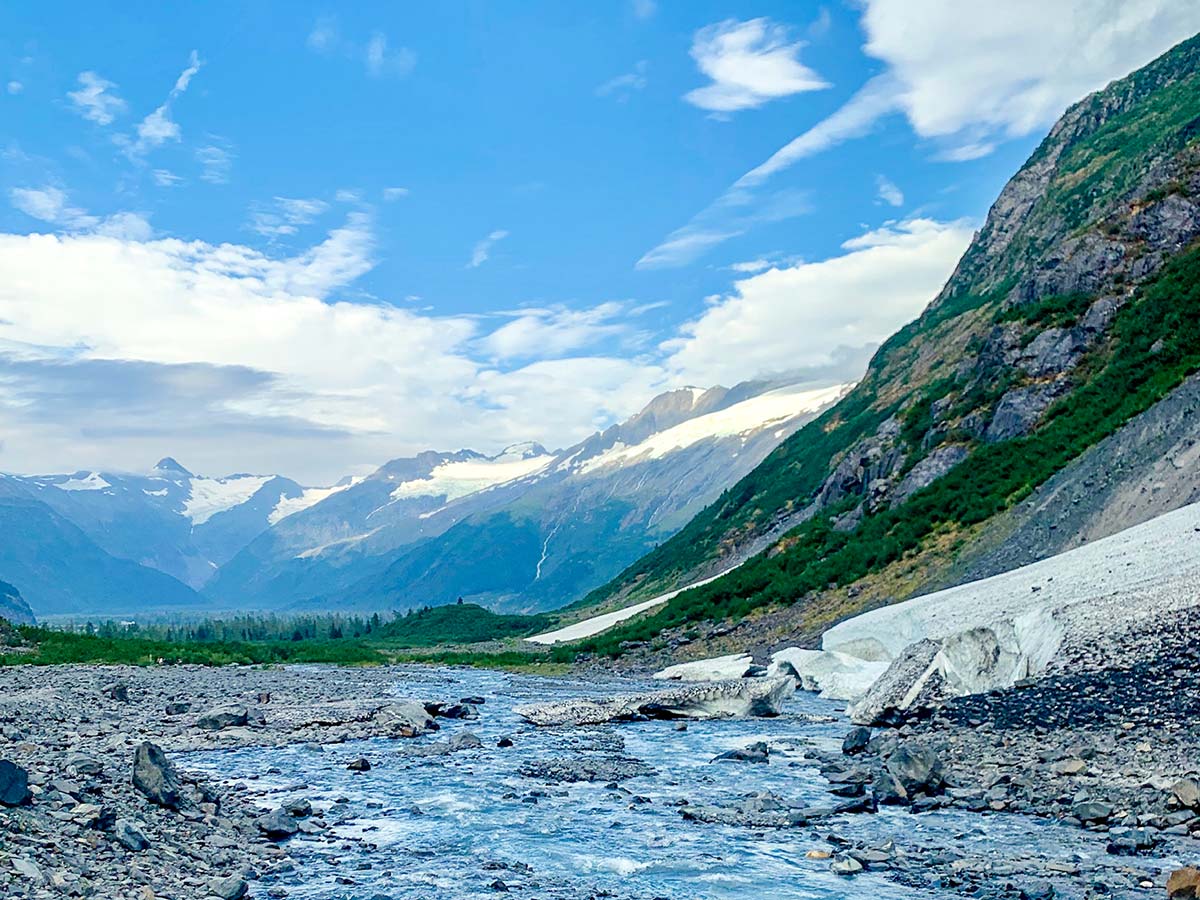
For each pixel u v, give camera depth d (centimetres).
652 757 3209
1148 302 8088
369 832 2195
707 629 7631
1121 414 6731
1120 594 3609
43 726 3225
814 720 4066
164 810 2091
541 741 3541
